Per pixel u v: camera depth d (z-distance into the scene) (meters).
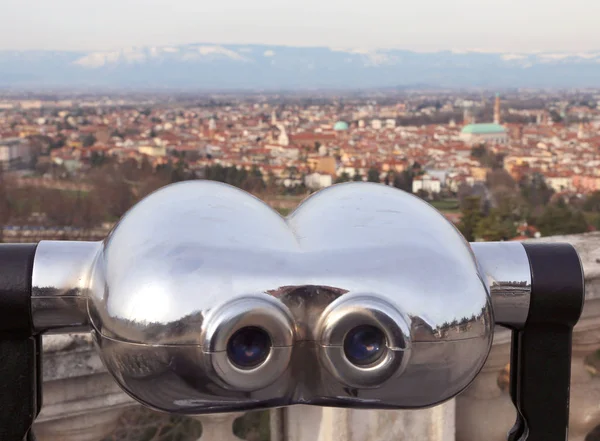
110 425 1.43
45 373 1.32
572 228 27.55
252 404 0.51
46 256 0.56
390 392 0.51
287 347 0.48
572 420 1.69
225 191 0.55
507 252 0.59
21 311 0.56
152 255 0.49
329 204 0.54
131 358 0.49
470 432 1.57
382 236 0.51
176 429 1.55
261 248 0.50
